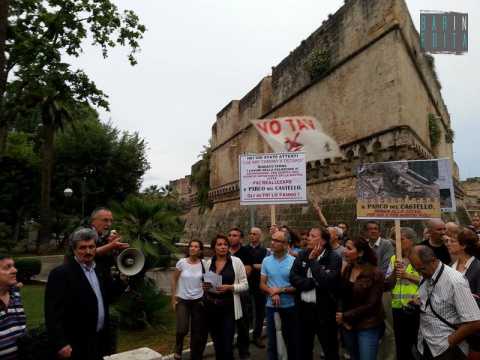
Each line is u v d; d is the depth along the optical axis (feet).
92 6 54.34
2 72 39.68
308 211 57.21
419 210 19.38
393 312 17.80
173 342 25.77
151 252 29.25
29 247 137.39
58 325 11.80
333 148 31.58
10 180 119.24
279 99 74.02
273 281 18.98
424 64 57.82
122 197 129.70
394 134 41.55
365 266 15.88
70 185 120.88
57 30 54.60
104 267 14.19
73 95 60.39
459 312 12.07
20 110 58.39
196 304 19.67
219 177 115.34
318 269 16.67
